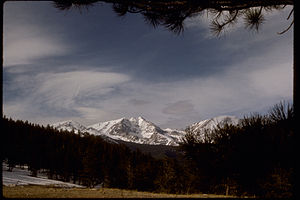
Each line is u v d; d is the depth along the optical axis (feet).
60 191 37.06
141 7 20.30
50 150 369.71
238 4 20.07
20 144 359.46
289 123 35.24
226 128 47.03
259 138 39.52
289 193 34.99
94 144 395.75
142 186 183.42
